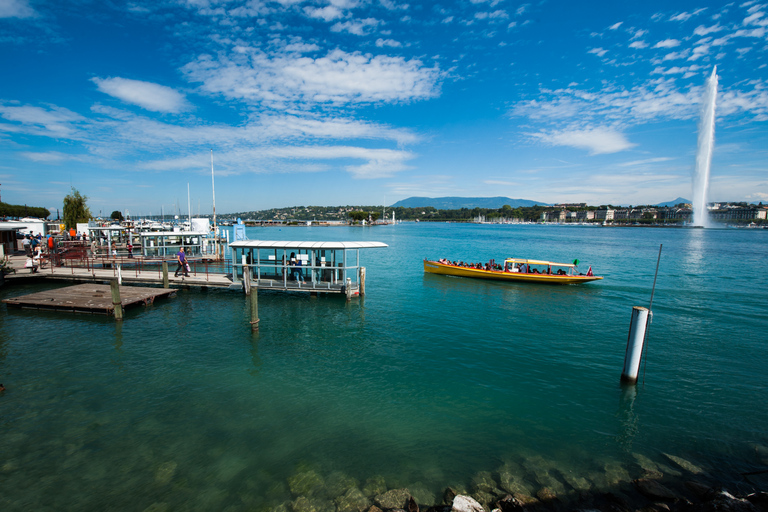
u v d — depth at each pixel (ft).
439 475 34.99
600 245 322.55
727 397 50.60
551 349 67.41
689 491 33.12
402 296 108.99
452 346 68.28
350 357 62.64
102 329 74.33
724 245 315.78
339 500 31.50
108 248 167.84
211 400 47.83
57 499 31.27
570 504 31.37
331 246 97.40
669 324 83.56
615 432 42.37
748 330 79.41
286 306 94.17
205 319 82.28
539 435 41.68
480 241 375.04
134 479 33.65
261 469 35.27
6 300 85.25
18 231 177.99
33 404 46.03
